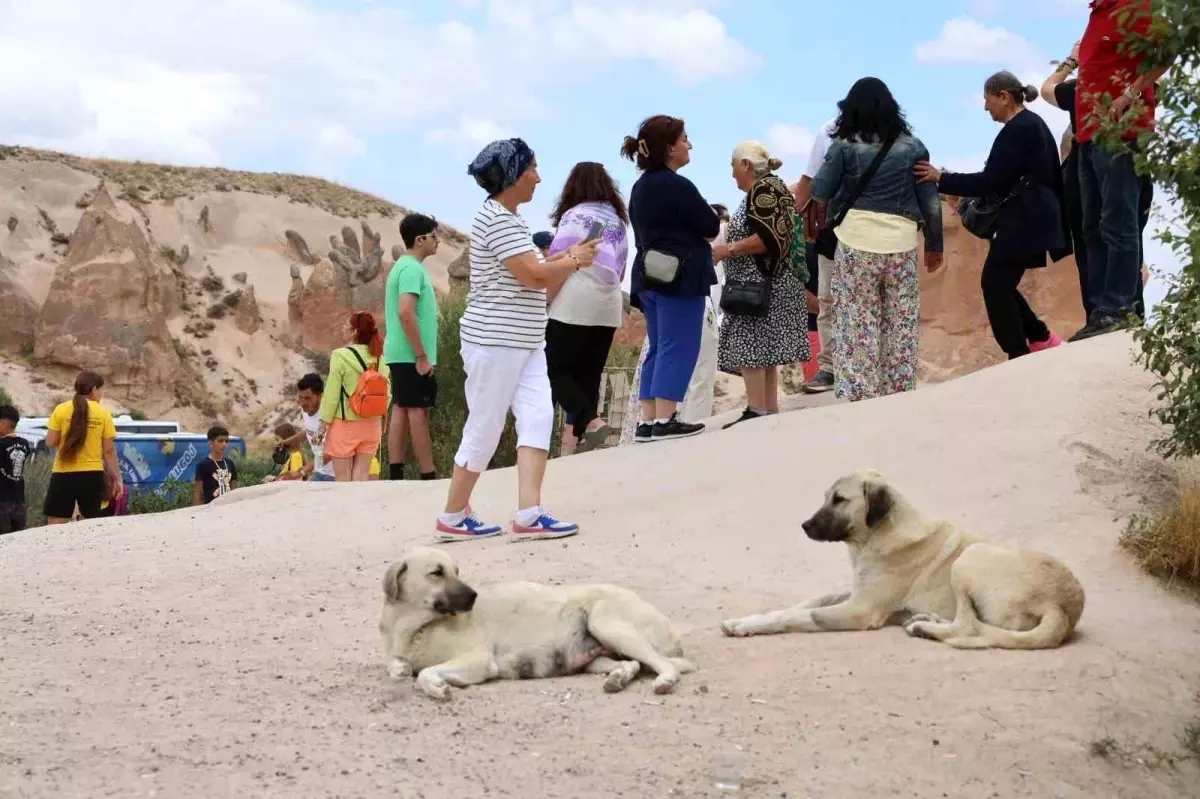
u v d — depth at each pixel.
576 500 10.14
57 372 64.06
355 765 4.73
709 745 5.09
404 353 12.83
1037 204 10.95
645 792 4.59
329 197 90.62
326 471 13.91
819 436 10.41
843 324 11.05
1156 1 5.46
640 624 6.09
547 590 6.21
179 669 6.20
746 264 11.41
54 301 64.75
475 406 9.16
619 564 8.40
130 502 24.14
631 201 11.02
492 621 6.07
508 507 10.43
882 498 6.77
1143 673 6.05
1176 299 7.07
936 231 10.98
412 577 5.93
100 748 4.87
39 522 23.36
